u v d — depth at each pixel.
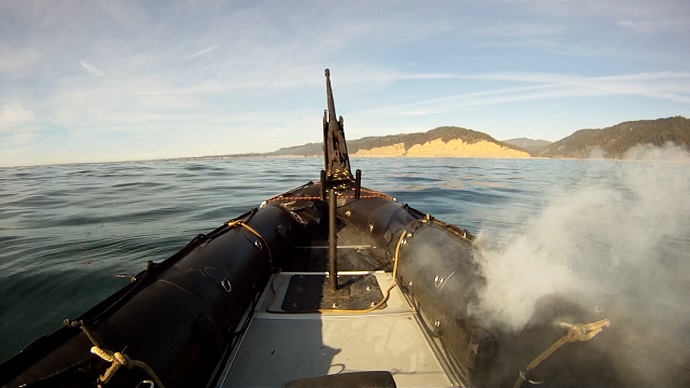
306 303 3.65
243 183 22.91
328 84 9.05
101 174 32.56
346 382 1.63
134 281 2.47
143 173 33.22
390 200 6.32
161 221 10.59
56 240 8.40
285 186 20.92
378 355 2.80
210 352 2.37
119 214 11.67
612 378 1.69
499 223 9.81
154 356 1.92
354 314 3.44
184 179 25.97
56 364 1.60
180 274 2.66
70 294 5.60
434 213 11.59
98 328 1.84
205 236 3.56
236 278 3.15
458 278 2.68
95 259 7.09
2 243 8.17
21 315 5.01
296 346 2.92
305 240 5.81
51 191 18.50
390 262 4.88
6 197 16.05
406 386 2.44
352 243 5.79
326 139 7.92
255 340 3.00
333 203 3.68
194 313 2.36
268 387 2.44
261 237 4.15
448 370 2.56
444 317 2.63
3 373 1.49
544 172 28.20
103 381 1.56
